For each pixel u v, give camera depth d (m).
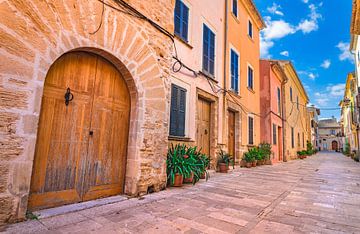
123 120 4.16
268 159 12.59
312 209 3.75
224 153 8.38
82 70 3.53
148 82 4.43
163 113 4.75
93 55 3.70
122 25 3.90
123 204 3.53
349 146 26.42
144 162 4.19
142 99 4.27
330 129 62.78
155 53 4.64
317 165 13.38
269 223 3.00
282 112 16.72
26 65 2.62
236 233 2.61
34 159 2.88
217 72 8.51
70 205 3.23
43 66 2.78
